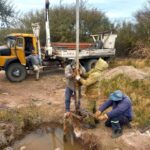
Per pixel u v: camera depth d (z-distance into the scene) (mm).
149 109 7387
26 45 11383
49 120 7203
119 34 18484
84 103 7809
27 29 18047
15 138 6441
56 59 12703
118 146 5719
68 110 6691
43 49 12961
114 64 14797
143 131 6211
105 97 8500
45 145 6211
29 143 6277
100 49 14078
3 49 11188
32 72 12328
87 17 18969
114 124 6102
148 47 16859
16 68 11148
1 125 6555
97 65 6430
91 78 6262
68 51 12766
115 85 9375
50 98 8969
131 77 10109
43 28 17719
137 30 18828
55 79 11672
